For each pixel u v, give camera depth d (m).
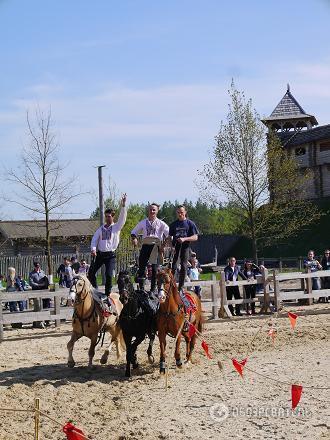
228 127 40.28
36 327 21.34
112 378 13.19
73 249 56.41
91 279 14.52
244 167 40.06
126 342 13.34
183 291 13.87
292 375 12.50
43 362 15.37
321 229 56.47
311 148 64.00
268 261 49.16
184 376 12.97
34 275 24.45
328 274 23.91
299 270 44.50
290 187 42.19
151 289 13.77
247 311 23.16
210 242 63.44
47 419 10.04
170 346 16.72
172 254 13.58
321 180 63.19
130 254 40.84
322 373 12.58
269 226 43.19
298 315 22.36
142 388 12.11
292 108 68.06
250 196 40.12
